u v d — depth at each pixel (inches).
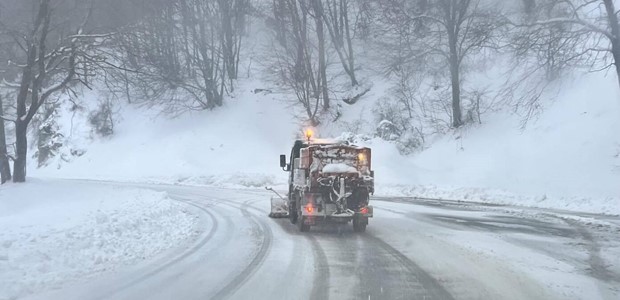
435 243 423.8
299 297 256.5
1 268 298.7
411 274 308.5
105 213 560.7
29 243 373.7
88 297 255.9
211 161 1482.5
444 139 1250.0
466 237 456.1
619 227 519.2
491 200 841.5
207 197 913.5
